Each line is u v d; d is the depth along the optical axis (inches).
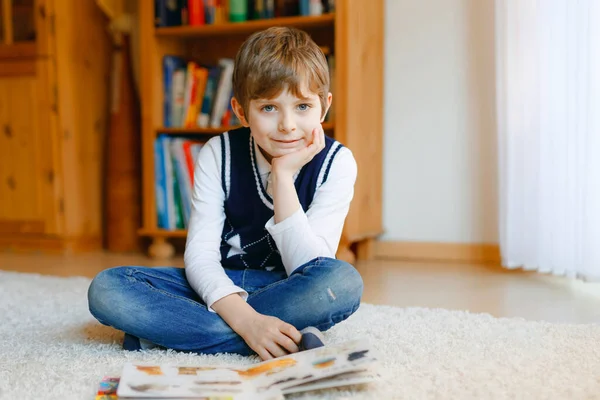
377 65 90.7
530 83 75.3
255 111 41.8
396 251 93.0
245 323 39.0
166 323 40.2
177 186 92.9
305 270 41.0
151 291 41.2
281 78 40.2
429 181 91.5
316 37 93.7
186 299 41.3
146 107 93.0
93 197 104.5
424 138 91.4
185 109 93.0
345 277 40.8
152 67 92.7
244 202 46.1
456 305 58.8
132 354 40.7
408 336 44.1
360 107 85.2
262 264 47.0
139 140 103.6
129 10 105.2
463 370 36.3
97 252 100.7
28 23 97.7
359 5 84.2
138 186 102.8
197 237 45.1
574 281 72.6
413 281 72.6
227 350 40.4
